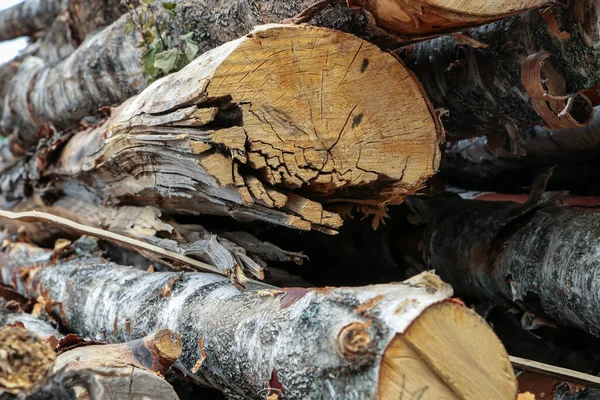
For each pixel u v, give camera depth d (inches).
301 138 82.8
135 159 103.2
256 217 91.2
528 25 92.4
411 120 89.6
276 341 69.2
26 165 171.6
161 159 94.7
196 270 105.9
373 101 86.4
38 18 255.0
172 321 91.0
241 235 104.4
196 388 115.3
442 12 77.9
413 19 79.9
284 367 66.0
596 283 88.9
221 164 80.1
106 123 123.6
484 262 110.8
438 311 57.1
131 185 115.0
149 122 89.9
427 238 122.1
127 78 153.3
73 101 175.5
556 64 91.9
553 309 99.0
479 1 78.2
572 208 105.0
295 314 69.0
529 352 111.7
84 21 199.9
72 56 180.5
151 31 122.9
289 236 121.9
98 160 119.0
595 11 83.4
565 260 95.2
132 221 120.6
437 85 110.6
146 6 122.2
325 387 60.9
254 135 80.1
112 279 115.2
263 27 80.0
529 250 102.5
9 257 159.5
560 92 93.3
